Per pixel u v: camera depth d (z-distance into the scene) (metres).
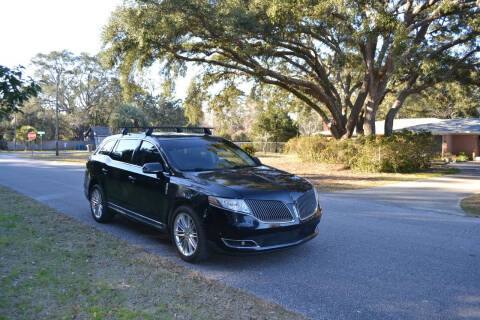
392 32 17.80
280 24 16.92
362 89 22.22
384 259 5.16
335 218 7.86
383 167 18.00
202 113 25.92
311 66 23.12
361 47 19.75
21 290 3.77
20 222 6.77
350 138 21.64
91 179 7.35
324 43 19.62
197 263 4.89
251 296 3.86
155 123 70.25
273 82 22.23
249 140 50.25
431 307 3.69
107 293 3.78
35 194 10.53
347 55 21.14
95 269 4.48
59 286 3.91
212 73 24.19
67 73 68.50
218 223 4.54
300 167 20.33
